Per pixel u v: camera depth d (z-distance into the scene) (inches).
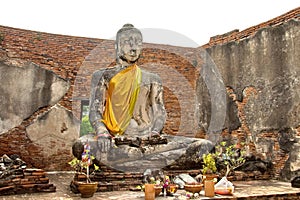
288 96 264.8
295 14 264.4
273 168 273.0
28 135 312.5
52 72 329.4
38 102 319.6
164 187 188.5
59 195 195.3
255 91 298.8
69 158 328.5
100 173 212.7
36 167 314.0
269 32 286.0
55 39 337.1
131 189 206.8
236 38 327.3
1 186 193.6
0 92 303.7
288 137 263.1
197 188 188.5
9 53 313.4
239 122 316.2
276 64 277.4
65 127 329.1
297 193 201.5
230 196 186.2
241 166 272.5
